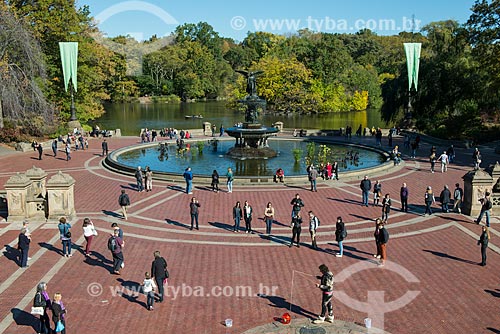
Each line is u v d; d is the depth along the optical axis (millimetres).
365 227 23594
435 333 13539
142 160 42188
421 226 23734
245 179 32625
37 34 56062
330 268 18359
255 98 44812
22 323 14141
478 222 23969
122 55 138750
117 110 121188
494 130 55875
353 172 35281
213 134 61156
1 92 48250
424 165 41094
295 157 40469
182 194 30109
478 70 58906
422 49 69000
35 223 23609
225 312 14828
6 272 17828
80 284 16828
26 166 40062
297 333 13484
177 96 153000
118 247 17578
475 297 15828
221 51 181375
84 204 27609
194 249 20438
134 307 15141
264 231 22859
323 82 112625
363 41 152875
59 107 61000
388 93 69625
